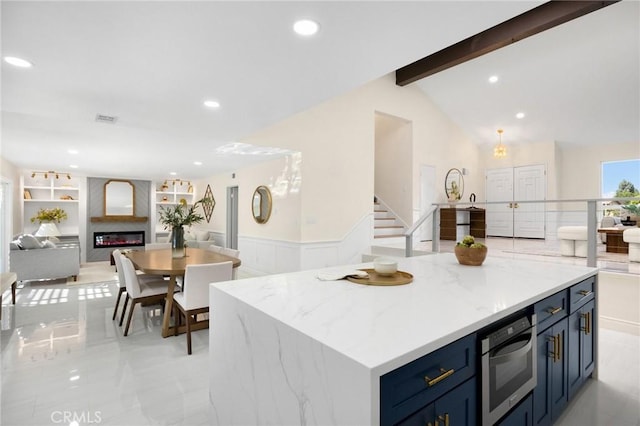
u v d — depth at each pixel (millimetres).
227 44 2080
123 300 4668
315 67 2418
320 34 1978
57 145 4820
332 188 5785
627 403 2189
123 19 1792
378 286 1730
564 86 6082
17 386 2352
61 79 2578
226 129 4082
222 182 8008
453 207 7164
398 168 7387
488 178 8844
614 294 3570
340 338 1040
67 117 3545
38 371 2574
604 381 2479
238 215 7211
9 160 6020
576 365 2174
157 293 3504
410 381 986
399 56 2252
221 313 1636
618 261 4016
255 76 2562
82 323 3703
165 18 1793
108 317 3924
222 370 1629
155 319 3863
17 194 6844
